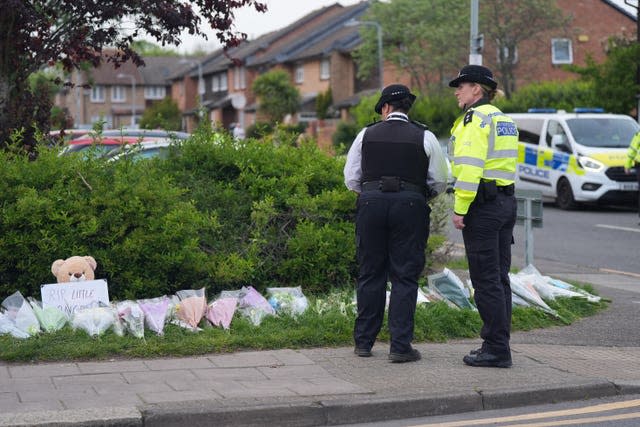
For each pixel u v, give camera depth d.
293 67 104.19
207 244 14.34
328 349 12.08
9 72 15.78
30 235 13.02
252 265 13.98
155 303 12.47
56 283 12.79
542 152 37.72
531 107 52.78
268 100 91.69
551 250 25.08
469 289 14.81
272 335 12.12
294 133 16.52
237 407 9.27
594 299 15.66
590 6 75.19
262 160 15.49
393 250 11.57
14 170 13.55
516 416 9.81
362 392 10.00
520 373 11.00
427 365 11.33
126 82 146.75
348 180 11.96
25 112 16.00
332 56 93.88
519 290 14.57
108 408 9.16
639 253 24.47
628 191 35.16
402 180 11.52
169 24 16.28
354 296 14.09
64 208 13.27
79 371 10.65
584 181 35.34
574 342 13.02
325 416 9.47
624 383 10.69
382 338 12.62
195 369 10.84
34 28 15.52
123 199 13.45
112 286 13.30
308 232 14.42
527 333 13.56
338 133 72.00
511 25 65.75
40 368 10.75
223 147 15.63
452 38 69.50
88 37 16.36
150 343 11.57
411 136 11.55
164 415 9.05
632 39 45.66
